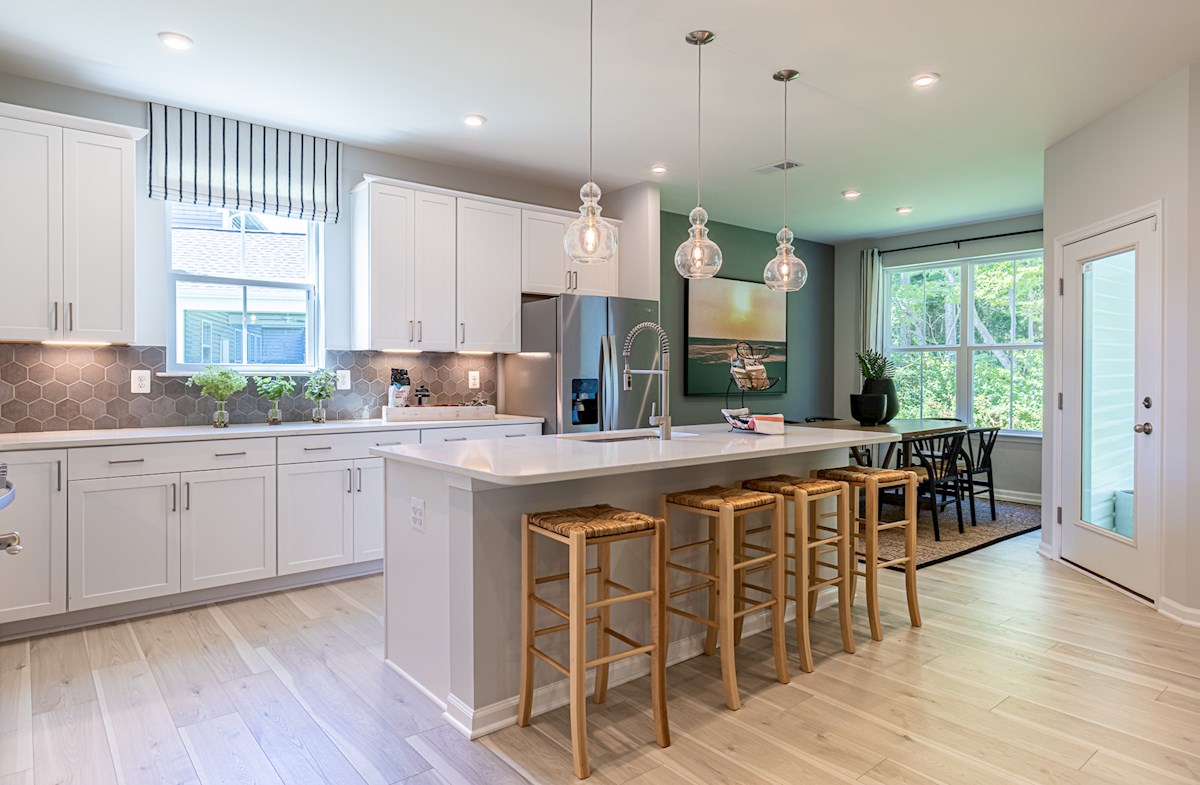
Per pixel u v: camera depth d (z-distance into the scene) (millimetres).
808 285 7598
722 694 2572
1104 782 1987
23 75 3381
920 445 5684
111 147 3404
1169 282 3363
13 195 3168
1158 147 3447
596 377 4746
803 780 2004
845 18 2820
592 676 2605
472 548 2283
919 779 2004
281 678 2666
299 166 4234
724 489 2883
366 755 2145
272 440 3650
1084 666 2785
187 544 3404
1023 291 6461
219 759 2113
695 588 2770
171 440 3338
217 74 3375
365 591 3727
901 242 7234
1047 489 4512
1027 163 4781
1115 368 3822
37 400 3508
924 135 4227
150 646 2963
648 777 2027
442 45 3066
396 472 2729
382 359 4637
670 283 6359
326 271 4391
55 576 3074
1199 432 3227
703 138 4281
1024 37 2979
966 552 4598
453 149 4520
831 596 3641
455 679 2365
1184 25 2871
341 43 3051
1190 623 3234
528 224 4961
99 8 2748
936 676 2701
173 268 3953
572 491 2578
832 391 7879
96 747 2174
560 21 2848
